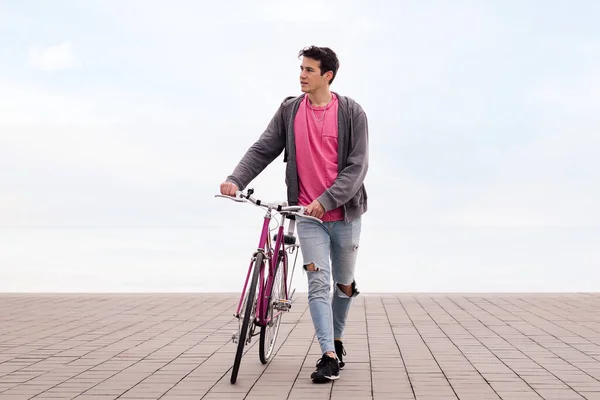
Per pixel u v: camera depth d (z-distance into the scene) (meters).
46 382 5.34
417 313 8.82
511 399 4.80
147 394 4.99
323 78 5.59
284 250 5.95
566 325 7.87
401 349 6.54
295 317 8.49
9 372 5.68
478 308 9.24
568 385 5.17
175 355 6.33
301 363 5.98
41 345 6.82
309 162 5.61
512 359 6.08
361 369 5.73
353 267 5.75
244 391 5.05
